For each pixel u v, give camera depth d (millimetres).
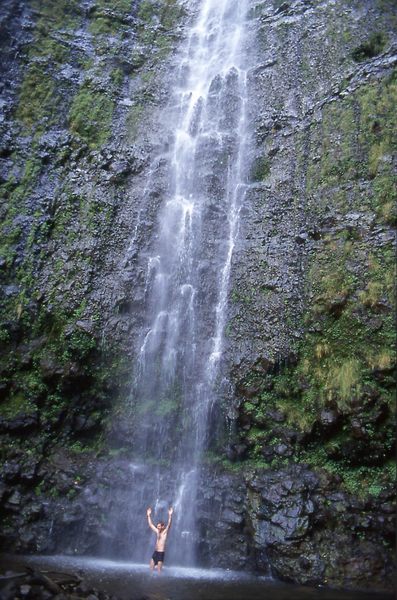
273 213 14117
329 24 16031
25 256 14055
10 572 8812
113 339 13422
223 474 11734
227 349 13109
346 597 8914
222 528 10914
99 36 18125
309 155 14172
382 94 13281
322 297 12156
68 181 15305
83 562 10523
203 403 12781
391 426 10430
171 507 11508
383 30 14844
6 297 13477
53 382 12805
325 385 11391
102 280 13984
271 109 15812
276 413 11828
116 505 11484
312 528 10109
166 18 19250
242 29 18031
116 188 15289
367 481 10484
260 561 10281
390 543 9719
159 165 15922
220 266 14281
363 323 11320
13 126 15734
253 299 13320
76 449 12570
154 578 9719
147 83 17703
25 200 14812
